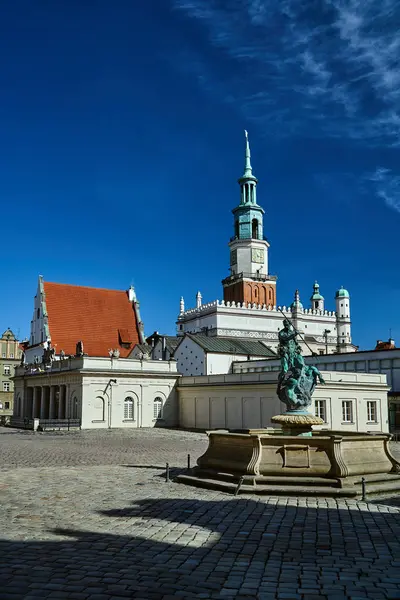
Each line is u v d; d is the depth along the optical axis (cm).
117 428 6000
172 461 2789
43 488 1875
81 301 8431
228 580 956
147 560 1060
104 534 1254
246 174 10244
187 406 6216
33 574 973
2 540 1201
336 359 6041
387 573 1002
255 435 1850
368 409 5222
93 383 6016
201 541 1201
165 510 1512
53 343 7794
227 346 7394
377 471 1862
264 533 1273
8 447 3634
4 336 10219
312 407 4759
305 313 9481
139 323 8550
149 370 6303
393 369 5575
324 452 1809
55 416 6838
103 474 2236
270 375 5056
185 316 9638
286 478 1772
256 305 9100
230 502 1619
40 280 8344
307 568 1027
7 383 10150
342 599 877
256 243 9975
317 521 1389
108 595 877
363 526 1340
